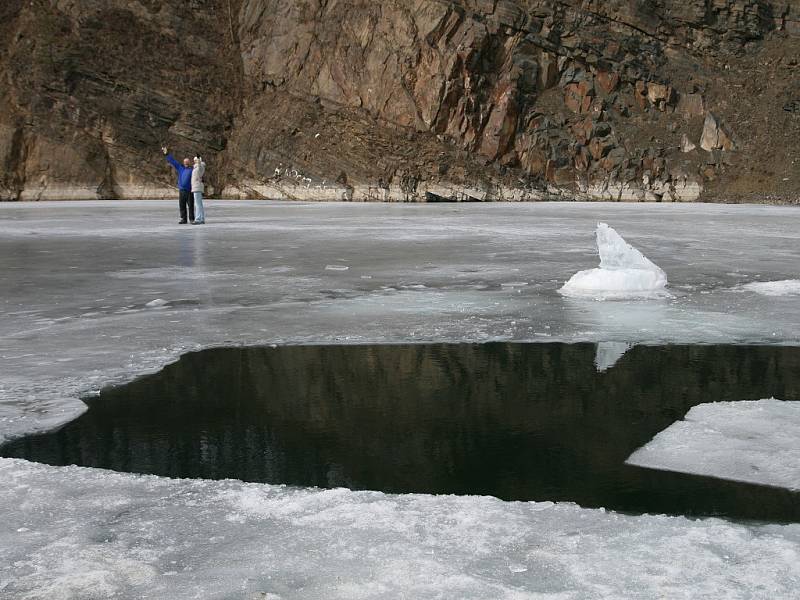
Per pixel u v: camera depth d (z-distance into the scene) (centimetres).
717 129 3875
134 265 1141
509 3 3894
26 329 681
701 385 493
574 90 3984
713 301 814
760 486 326
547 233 1703
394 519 282
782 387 487
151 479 332
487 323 698
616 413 435
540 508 295
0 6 3906
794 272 1047
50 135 3706
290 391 487
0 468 344
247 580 238
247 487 323
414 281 971
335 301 821
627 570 243
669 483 331
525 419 427
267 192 3916
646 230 1794
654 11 4072
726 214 2520
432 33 3828
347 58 3953
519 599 225
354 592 230
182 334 659
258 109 4091
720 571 242
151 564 250
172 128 3981
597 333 654
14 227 1878
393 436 400
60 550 261
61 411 445
